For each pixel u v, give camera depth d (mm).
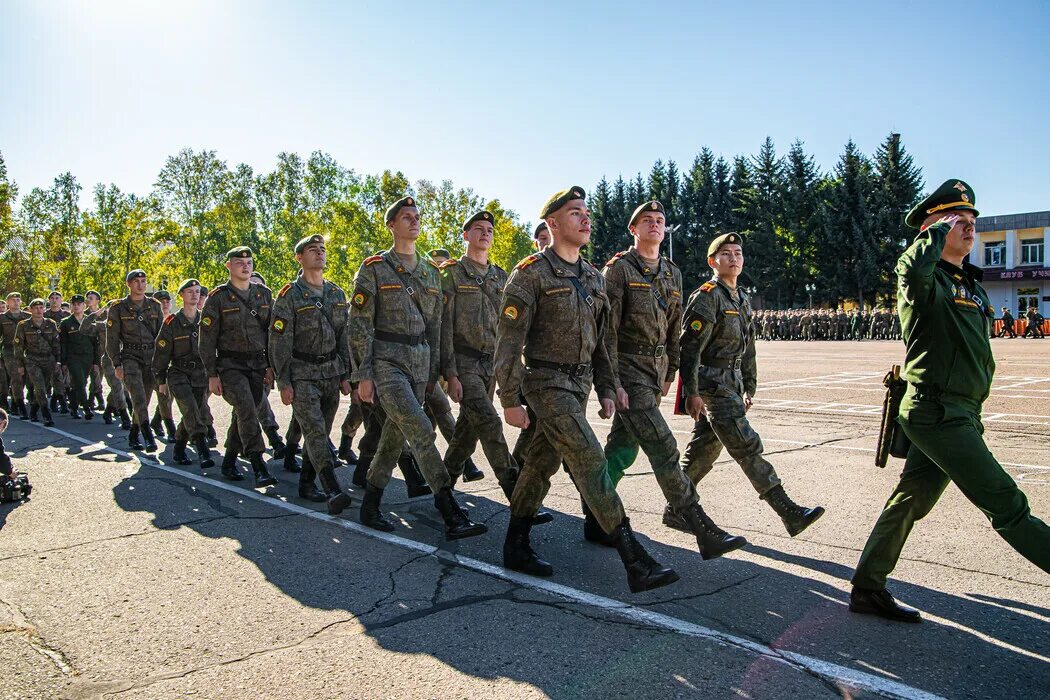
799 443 8484
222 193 58844
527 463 4332
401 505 6141
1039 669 3070
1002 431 8852
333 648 3350
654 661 3160
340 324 6555
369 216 51594
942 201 3600
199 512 5910
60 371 13930
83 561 4656
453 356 5805
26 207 58281
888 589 3967
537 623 3592
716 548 4145
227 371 7090
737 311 4902
